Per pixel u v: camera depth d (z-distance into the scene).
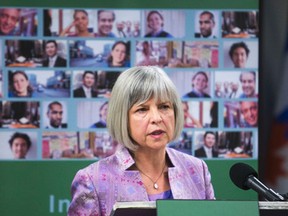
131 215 4.06
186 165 5.55
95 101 9.77
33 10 9.69
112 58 9.75
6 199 9.74
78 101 9.74
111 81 9.77
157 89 5.07
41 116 9.72
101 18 9.73
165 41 9.80
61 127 9.74
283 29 9.80
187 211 4.05
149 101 5.08
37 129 9.71
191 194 5.40
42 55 9.70
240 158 9.92
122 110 5.13
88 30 9.72
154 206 4.08
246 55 9.88
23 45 9.68
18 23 9.68
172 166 5.48
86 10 9.72
